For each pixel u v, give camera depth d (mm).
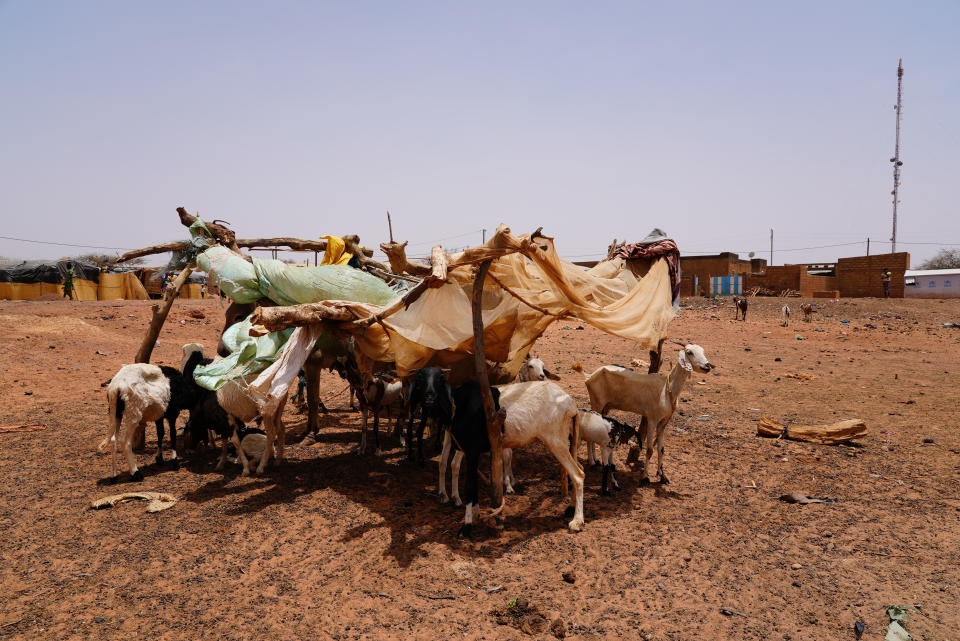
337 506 7043
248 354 7766
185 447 9227
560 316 7312
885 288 39031
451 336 7086
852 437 9508
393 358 7691
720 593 5105
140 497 7133
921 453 9008
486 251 6043
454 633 4582
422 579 5398
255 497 7293
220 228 9422
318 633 4578
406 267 6715
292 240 10328
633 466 8531
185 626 4641
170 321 22922
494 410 6254
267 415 7832
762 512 6836
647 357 18984
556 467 8656
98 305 25172
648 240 8711
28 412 11273
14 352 15438
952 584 5156
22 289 28719
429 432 10055
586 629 4609
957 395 13602
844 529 6340
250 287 8586
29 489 7422
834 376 16359
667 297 8203
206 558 5766
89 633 4512
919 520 6523
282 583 5328
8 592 5070
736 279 45250
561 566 5617
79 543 6004
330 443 9773
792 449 9250
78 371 14984
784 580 5312
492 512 6516
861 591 5090
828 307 34188
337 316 7199
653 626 4641
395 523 6590
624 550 5918
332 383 15633
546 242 6176
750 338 25031
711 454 9047
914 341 23953
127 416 7660
